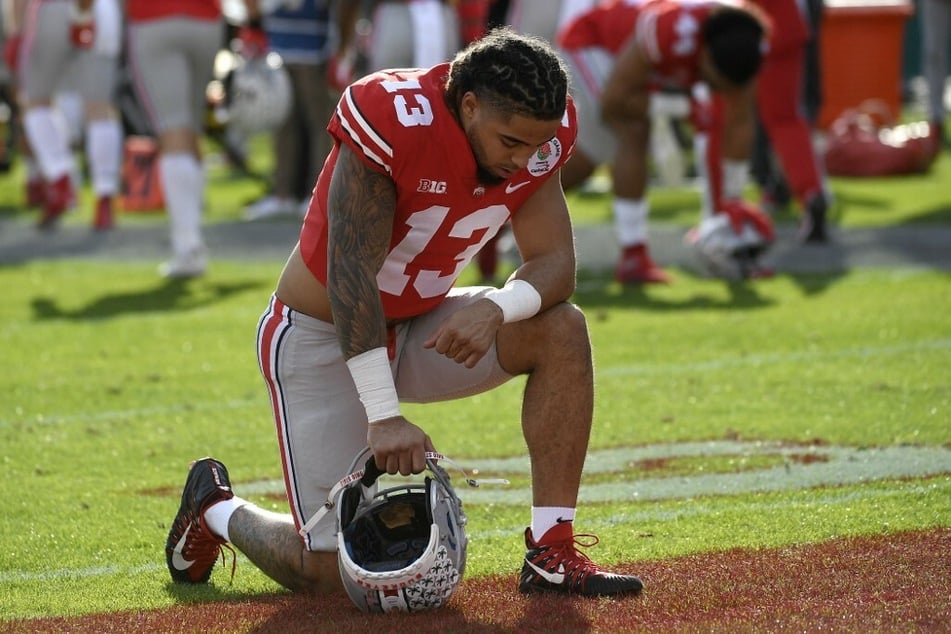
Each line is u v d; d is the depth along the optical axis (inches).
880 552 529.3
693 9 1134.4
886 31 2470.5
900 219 1590.8
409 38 1470.2
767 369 910.4
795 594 481.7
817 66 1675.7
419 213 471.2
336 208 462.3
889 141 2046.0
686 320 1089.4
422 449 458.9
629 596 486.0
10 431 804.0
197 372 962.1
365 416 496.7
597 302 1179.3
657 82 1186.0
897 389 837.2
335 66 1581.0
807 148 1425.9
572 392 490.6
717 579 502.6
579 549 553.9
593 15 1200.8
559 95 437.4
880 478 650.8
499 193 479.5
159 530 611.2
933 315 1064.8
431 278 494.9
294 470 496.7
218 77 2085.4
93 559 571.2
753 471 678.5
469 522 612.7
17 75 1685.5
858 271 1284.4
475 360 468.4
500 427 795.4
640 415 805.2
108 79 1674.5
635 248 1250.6
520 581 501.7
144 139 2144.4
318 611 479.8
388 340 509.7
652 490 653.3
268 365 498.3
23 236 1678.2
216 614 481.7
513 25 1438.2
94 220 1749.5
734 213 1252.5
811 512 596.1
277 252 1515.7
